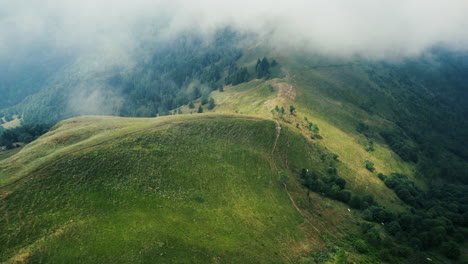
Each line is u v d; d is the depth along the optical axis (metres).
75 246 50.78
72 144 87.50
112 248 51.75
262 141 116.06
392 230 87.00
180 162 84.88
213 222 66.44
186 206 69.00
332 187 101.00
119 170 72.75
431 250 84.25
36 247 49.06
